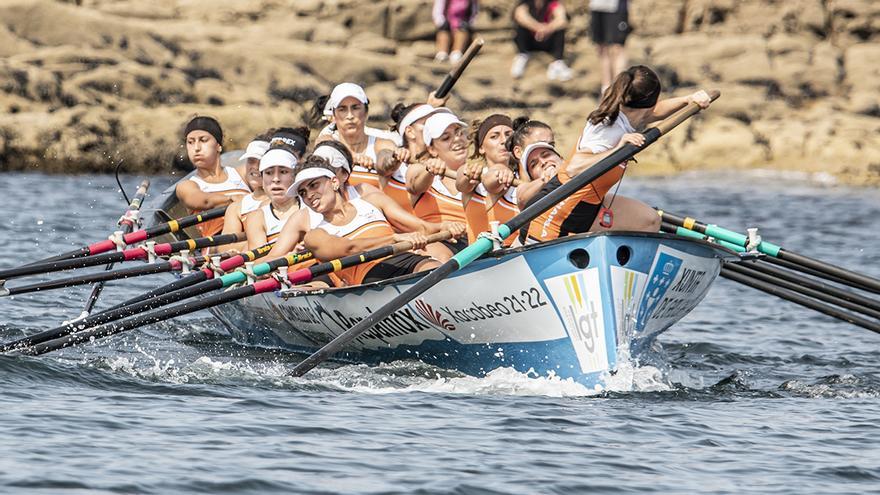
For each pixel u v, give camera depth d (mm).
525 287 30312
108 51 96000
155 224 43188
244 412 26453
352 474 22141
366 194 34938
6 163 87000
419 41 111188
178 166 90125
